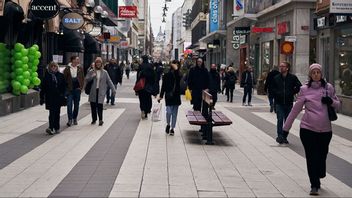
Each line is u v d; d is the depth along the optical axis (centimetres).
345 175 962
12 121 1708
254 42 4122
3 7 1797
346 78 2106
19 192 798
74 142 1288
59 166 994
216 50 6619
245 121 1823
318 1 2377
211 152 1173
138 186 838
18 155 1109
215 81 1880
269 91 1466
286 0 3000
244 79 2522
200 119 1334
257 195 800
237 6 4550
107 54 5250
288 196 801
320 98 823
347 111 2041
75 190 809
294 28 2959
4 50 1969
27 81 2053
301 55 2942
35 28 2372
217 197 779
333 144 1328
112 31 5534
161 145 1257
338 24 2158
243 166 1023
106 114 1980
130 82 5031
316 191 813
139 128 1572
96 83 1639
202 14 7750
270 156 1141
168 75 1438
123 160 1055
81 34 3139
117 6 5919
